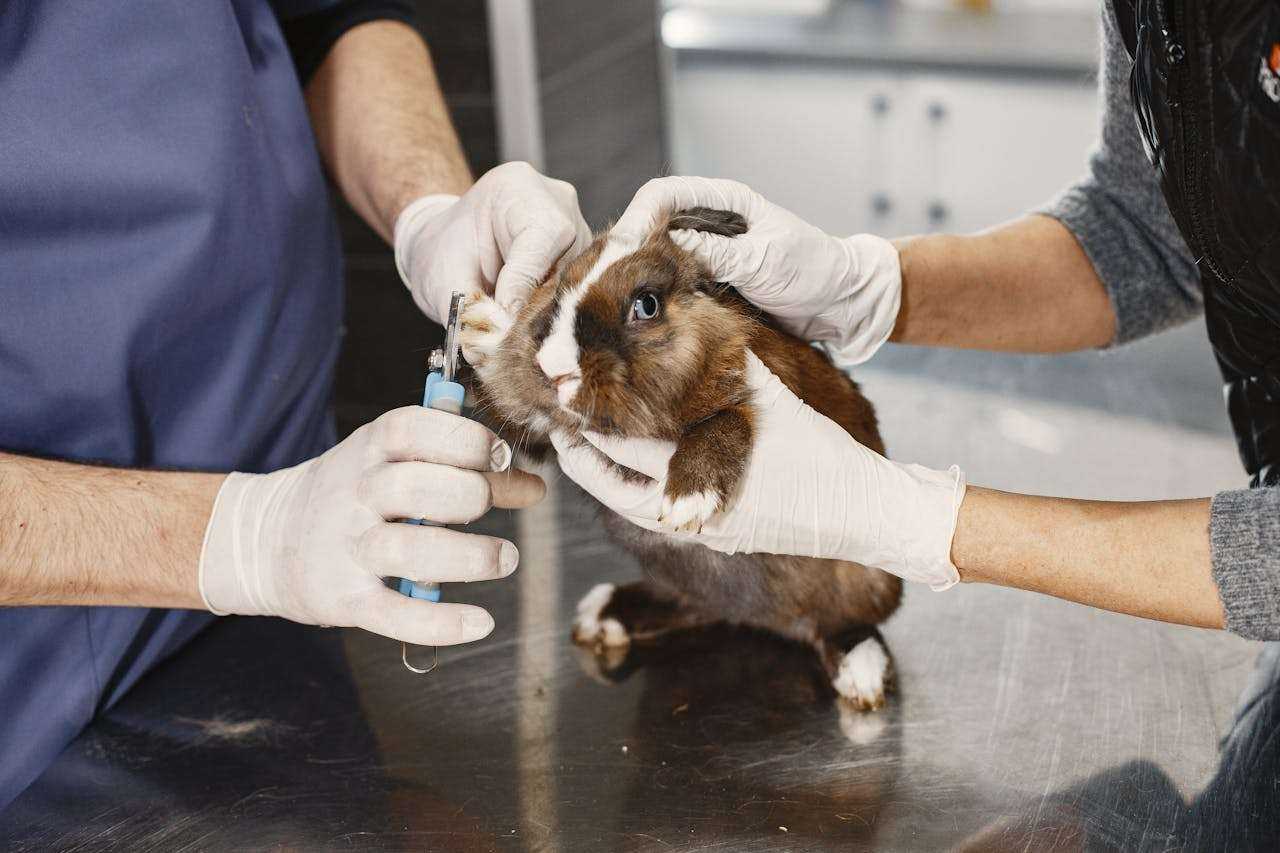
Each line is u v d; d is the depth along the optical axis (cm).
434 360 158
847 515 156
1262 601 135
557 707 171
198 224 179
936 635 187
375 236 347
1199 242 146
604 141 393
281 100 208
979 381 324
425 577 148
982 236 201
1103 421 285
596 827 142
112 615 173
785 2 565
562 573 216
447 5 323
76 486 155
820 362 179
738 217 155
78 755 165
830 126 508
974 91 473
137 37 175
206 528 159
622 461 158
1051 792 145
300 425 220
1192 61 133
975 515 155
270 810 150
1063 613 192
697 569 180
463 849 139
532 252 168
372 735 166
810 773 151
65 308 169
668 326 149
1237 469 249
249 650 194
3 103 163
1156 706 164
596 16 371
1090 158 197
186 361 187
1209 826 138
